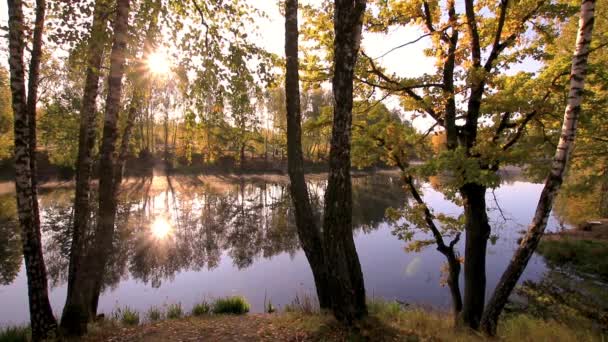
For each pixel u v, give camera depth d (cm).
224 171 5412
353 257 575
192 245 1770
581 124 745
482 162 679
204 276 1357
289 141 690
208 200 3164
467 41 777
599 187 2053
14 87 562
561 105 702
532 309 1034
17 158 577
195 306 1000
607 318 949
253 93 710
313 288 1227
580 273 1338
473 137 762
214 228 2125
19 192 579
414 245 877
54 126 1369
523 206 2953
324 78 838
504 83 772
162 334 656
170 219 2334
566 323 909
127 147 854
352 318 568
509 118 757
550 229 2073
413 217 848
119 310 954
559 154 549
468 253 771
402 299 1132
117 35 577
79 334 611
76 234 707
